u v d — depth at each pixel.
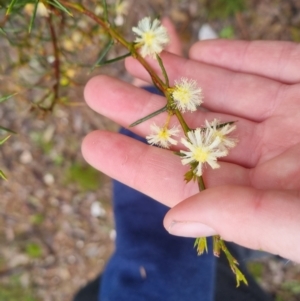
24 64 0.15
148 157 0.12
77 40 0.15
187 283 0.17
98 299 0.20
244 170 0.11
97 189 0.23
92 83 0.13
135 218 0.19
